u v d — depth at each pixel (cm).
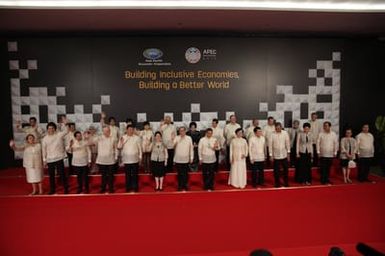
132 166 793
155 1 646
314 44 1039
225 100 1023
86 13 721
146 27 882
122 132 1002
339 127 1064
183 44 999
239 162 823
